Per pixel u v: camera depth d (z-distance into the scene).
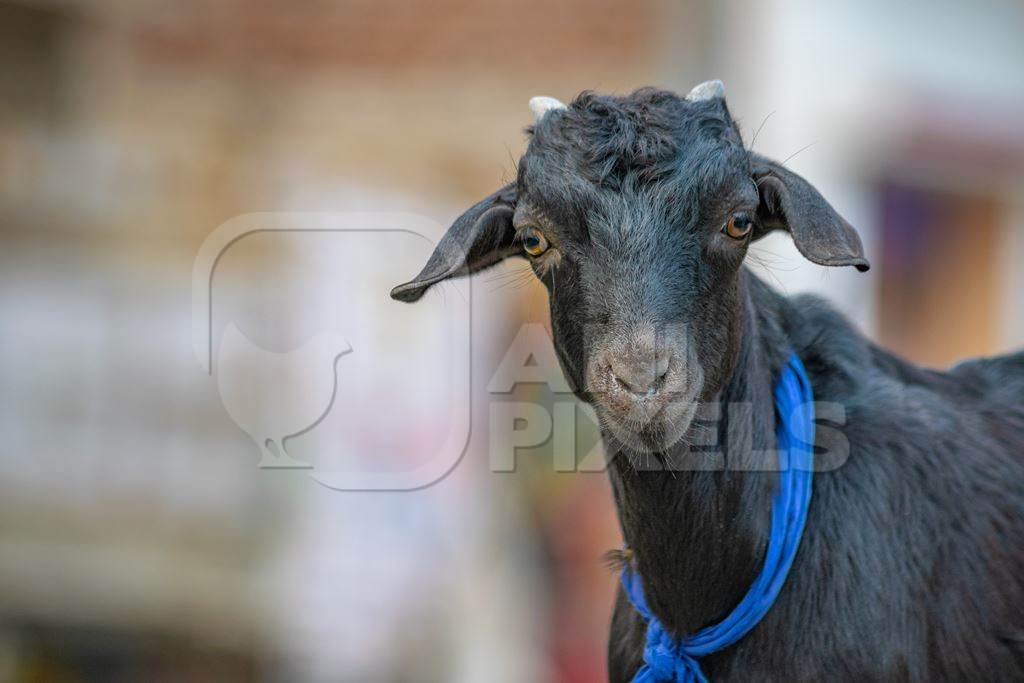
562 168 5.41
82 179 15.16
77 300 14.28
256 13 15.87
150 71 15.91
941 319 18.03
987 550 5.91
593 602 12.73
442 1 15.62
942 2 16.89
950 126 16.91
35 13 15.20
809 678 5.53
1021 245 19.02
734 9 14.85
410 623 12.85
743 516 5.66
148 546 13.27
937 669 5.67
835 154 15.24
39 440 13.59
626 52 15.57
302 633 12.82
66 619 12.92
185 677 12.88
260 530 13.32
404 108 15.91
